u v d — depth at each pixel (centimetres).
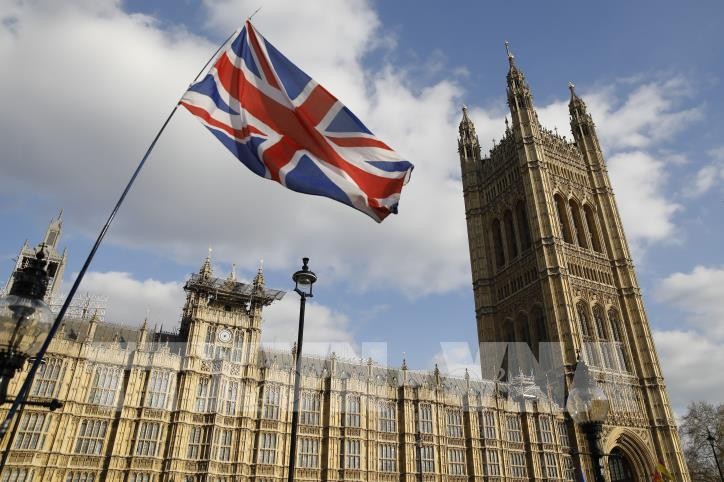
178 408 5175
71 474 4594
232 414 5419
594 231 10388
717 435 9050
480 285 10694
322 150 1834
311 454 5759
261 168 1734
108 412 4953
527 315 9419
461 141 12700
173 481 4844
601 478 1670
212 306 5975
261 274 6278
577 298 9025
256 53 1898
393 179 1866
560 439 7519
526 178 10125
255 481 5203
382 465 6138
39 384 4728
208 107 1720
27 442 4475
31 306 1102
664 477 7756
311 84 1917
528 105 10912
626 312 9525
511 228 10681
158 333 6025
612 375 8512
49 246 6456
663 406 8475
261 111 1812
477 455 6781
